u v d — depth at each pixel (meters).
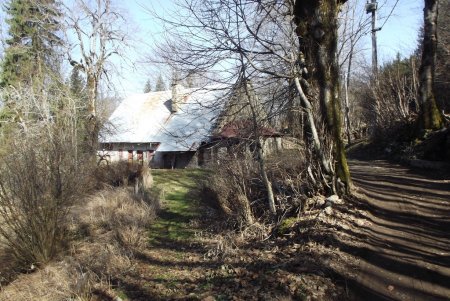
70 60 25.91
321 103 7.92
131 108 41.16
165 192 13.96
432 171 11.85
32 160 8.06
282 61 7.90
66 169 8.98
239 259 6.25
